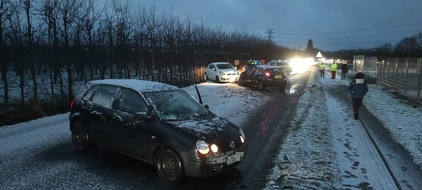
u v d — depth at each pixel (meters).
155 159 5.92
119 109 6.59
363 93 11.57
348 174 6.24
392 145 8.30
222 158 5.62
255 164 6.71
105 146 6.81
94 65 26.91
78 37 19.31
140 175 5.94
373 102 16.06
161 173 5.82
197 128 5.81
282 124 10.62
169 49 26.20
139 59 26.88
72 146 7.65
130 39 24.17
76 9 20.53
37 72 28.34
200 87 22.41
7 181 5.52
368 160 7.07
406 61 18.25
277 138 8.81
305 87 23.33
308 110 13.20
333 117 11.85
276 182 5.74
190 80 28.77
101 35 23.17
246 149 6.16
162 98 6.49
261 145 8.12
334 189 5.52
